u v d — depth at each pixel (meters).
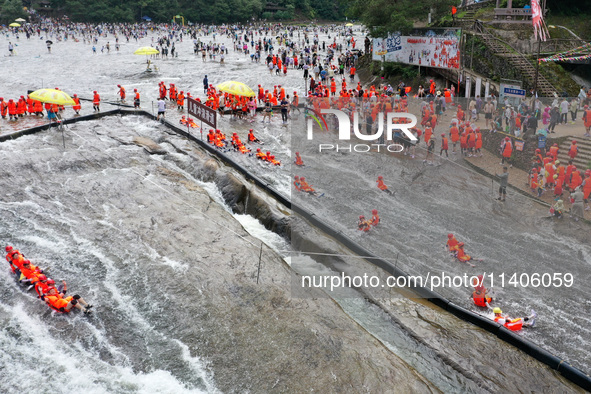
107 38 97.25
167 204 22.66
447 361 14.16
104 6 126.75
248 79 51.69
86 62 62.62
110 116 35.22
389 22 42.78
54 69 56.72
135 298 16.20
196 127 32.62
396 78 43.91
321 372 13.32
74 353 13.95
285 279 17.50
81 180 24.31
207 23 137.75
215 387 12.94
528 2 42.66
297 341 14.41
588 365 13.51
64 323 15.02
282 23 143.12
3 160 25.06
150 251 18.80
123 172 25.59
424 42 39.66
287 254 20.12
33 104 33.59
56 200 22.25
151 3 130.88
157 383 13.05
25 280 16.39
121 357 13.88
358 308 16.22
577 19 39.62
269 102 37.09
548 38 35.50
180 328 14.97
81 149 27.88
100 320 15.20
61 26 116.44
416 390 12.88
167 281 17.03
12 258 16.64
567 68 33.78
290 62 59.84
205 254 18.81
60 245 18.84
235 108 36.03
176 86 48.41
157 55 69.88
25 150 26.78
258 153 27.58
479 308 15.77
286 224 21.44
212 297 16.28
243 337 14.59
